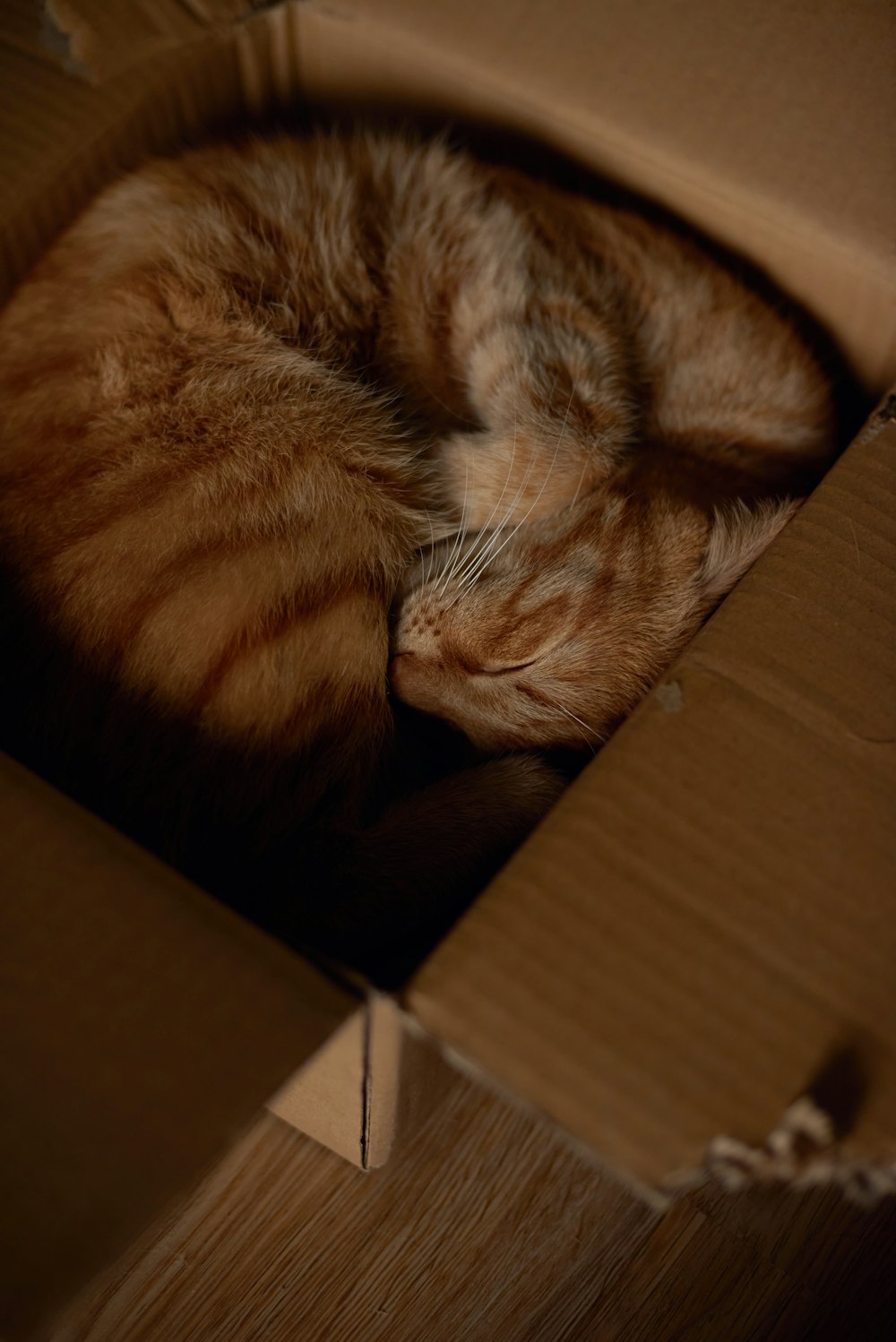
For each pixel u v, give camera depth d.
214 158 0.74
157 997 0.57
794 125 0.70
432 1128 0.74
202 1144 0.56
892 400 0.65
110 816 0.69
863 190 0.70
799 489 0.77
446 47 0.72
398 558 0.73
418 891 0.70
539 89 0.72
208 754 0.68
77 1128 0.57
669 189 0.73
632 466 0.74
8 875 0.58
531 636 0.72
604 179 0.75
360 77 0.75
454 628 0.73
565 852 0.59
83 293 0.71
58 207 0.70
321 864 0.70
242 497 0.70
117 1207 0.56
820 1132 0.57
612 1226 0.73
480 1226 0.73
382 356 0.76
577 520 0.73
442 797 0.72
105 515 0.68
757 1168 0.57
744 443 0.77
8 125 0.69
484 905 0.58
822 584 0.62
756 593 0.62
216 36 0.72
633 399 0.75
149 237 0.72
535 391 0.73
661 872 0.59
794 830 0.59
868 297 0.72
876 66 0.70
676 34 0.71
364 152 0.76
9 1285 0.55
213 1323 0.71
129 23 0.70
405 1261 0.72
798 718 0.61
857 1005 0.58
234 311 0.72
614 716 0.73
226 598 0.68
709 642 0.62
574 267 0.76
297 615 0.69
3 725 0.69
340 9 0.73
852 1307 0.72
